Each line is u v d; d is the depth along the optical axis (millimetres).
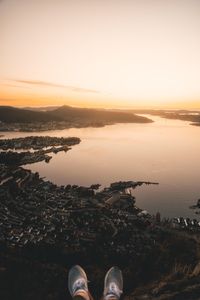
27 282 7805
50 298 6918
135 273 9836
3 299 6891
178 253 15977
